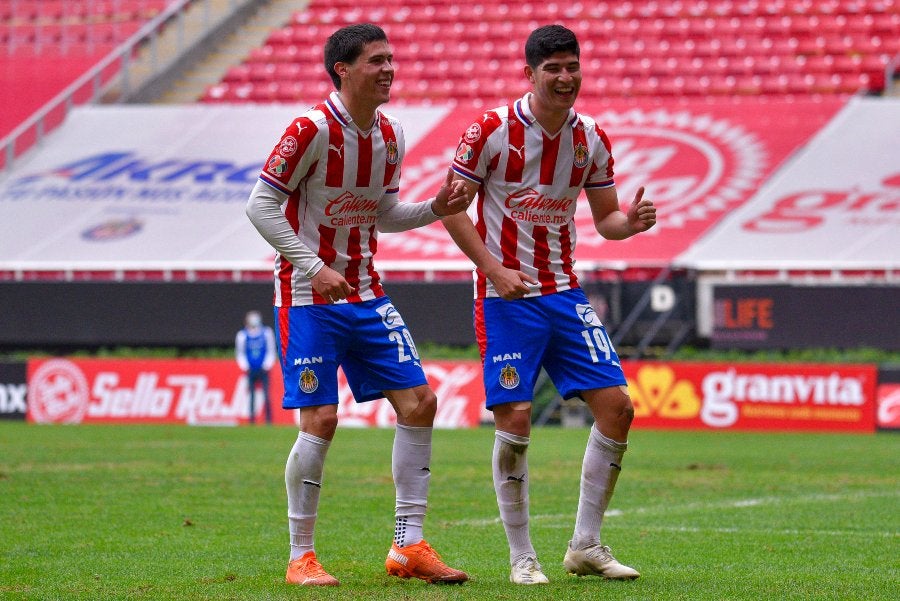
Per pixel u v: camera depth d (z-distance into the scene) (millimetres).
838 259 69125
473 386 60094
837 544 22578
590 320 18406
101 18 104000
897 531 24547
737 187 75750
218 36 100125
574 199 18500
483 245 17984
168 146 83625
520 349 18188
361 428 58719
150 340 68188
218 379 62781
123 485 32344
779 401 57156
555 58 17578
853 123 79688
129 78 94000
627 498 30656
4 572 19000
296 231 17938
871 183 74812
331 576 17969
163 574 18812
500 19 99125
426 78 93688
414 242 73688
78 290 68562
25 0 105438
